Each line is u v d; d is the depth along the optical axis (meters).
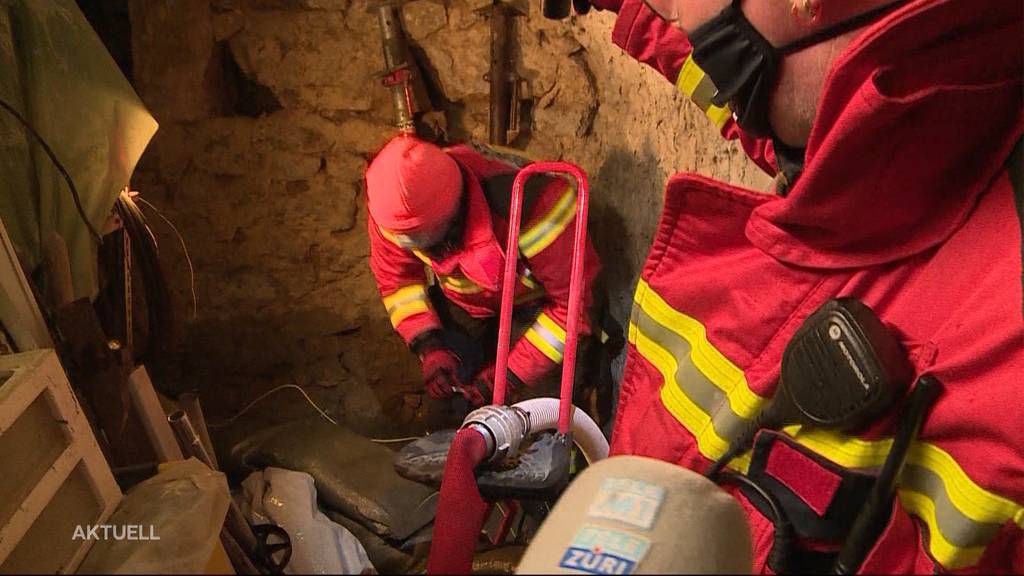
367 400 2.17
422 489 1.58
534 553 0.63
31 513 0.82
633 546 0.61
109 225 1.43
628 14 1.13
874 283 0.90
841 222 0.86
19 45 1.31
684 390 1.02
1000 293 0.79
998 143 0.83
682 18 0.91
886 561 0.81
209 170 1.88
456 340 1.84
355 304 2.08
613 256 1.90
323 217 1.97
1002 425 0.78
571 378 1.24
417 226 1.49
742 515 0.67
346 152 1.92
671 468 0.70
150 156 1.84
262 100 1.93
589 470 0.71
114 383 1.27
